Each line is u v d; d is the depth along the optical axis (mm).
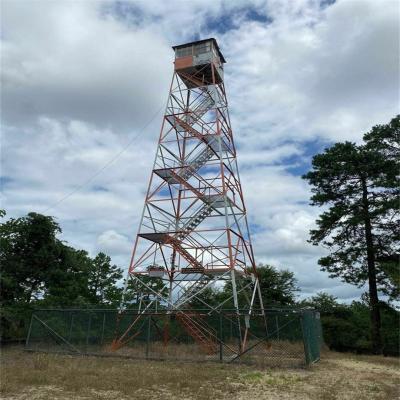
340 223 36969
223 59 34750
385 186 34875
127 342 25594
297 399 12531
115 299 49562
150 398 12578
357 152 37281
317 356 22891
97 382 14648
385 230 36375
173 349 24656
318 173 38000
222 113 31359
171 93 31922
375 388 14312
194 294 26797
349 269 36844
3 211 30422
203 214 28562
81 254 46844
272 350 23875
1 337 30750
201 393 13242
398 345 35344
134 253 28094
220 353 20797
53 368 17484
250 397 12820
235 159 31297
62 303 37844
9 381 14500
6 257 36688
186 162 29906
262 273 52719
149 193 29250
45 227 37531
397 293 34000
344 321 40094
